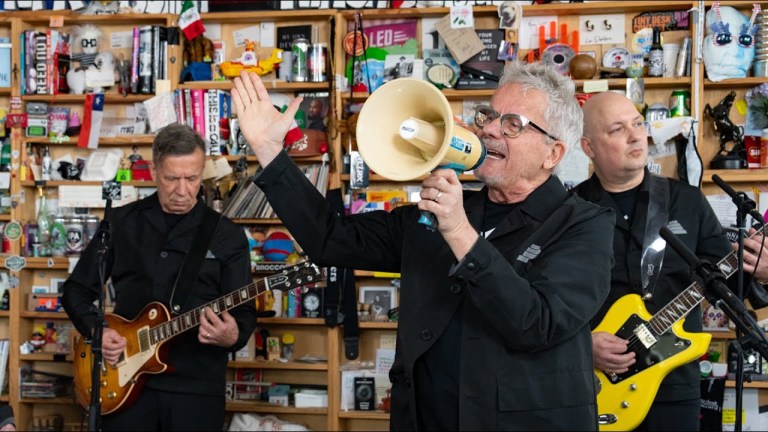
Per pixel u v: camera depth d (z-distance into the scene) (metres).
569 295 1.74
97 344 2.86
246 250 3.41
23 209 4.56
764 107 4.08
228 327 3.15
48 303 4.51
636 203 3.11
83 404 3.33
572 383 1.79
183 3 4.51
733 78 4.05
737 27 4.07
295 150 4.30
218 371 3.26
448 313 1.84
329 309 4.21
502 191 1.96
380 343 4.41
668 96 4.29
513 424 1.76
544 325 1.67
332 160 4.29
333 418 4.24
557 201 1.92
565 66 4.22
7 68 4.59
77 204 4.50
